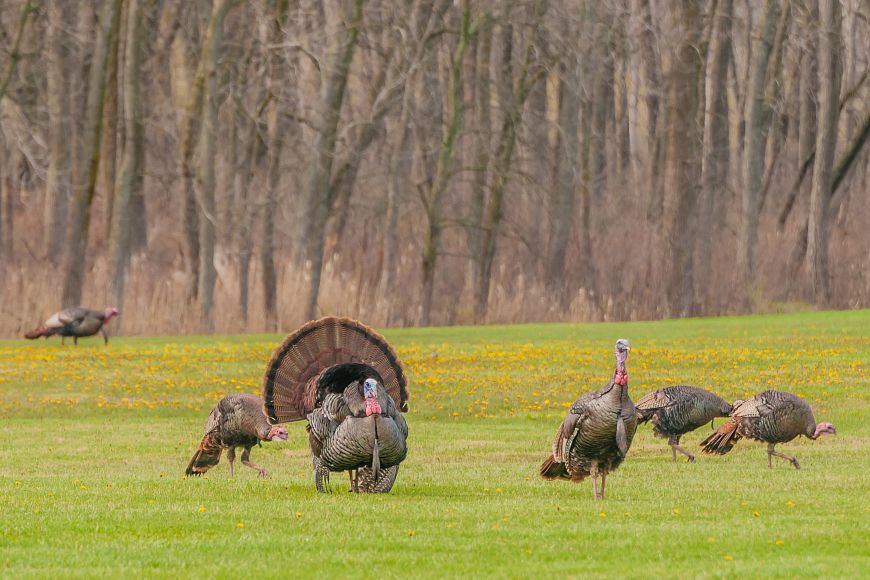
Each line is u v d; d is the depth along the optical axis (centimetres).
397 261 10894
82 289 8950
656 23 12231
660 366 6112
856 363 6034
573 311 9719
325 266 9456
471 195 10831
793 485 3138
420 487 3159
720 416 3769
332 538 2316
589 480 3291
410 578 1978
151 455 4000
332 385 2923
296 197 12094
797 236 11219
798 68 12600
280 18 10062
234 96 10225
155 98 11825
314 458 3023
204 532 2395
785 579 1952
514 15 10512
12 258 11094
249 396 3309
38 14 9512
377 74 10794
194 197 9944
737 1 12712
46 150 12388
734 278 10344
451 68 10162
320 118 10119
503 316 9644
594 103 12356
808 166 12612
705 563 2083
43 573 2023
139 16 9056
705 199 10712
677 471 3519
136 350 7038
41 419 5059
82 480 3325
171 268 10144
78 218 8894
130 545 2262
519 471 3538
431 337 7881
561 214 10581
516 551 2192
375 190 12256
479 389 5569
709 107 12088
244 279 9819
